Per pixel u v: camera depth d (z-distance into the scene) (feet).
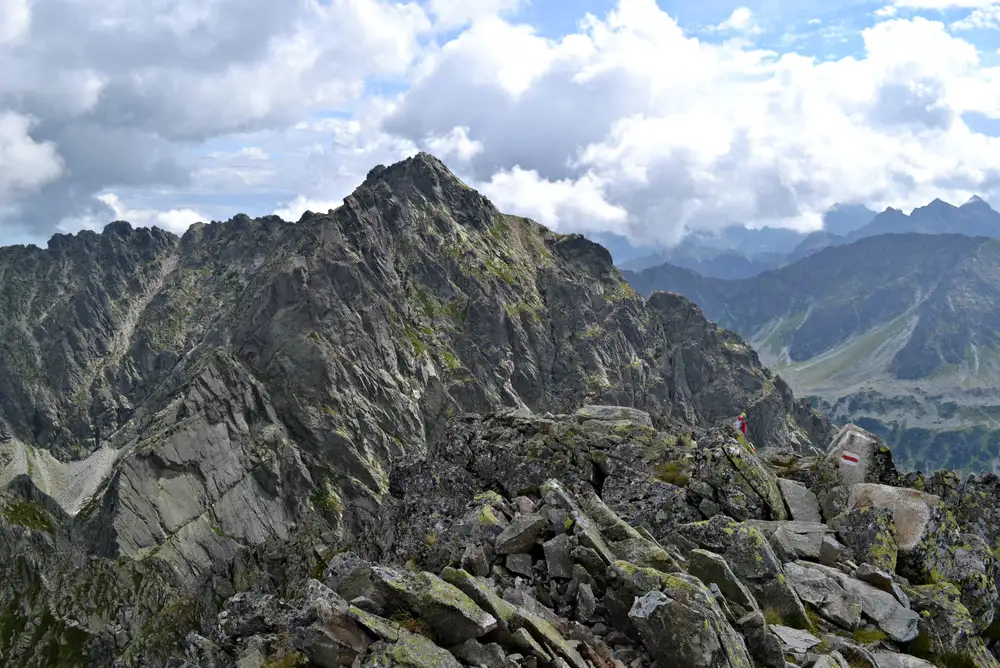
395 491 115.44
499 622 55.26
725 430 94.94
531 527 73.46
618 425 107.24
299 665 55.16
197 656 73.67
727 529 77.92
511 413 116.57
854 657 63.41
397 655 50.47
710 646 54.08
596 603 64.49
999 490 96.53
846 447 99.55
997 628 79.77
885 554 78.74
